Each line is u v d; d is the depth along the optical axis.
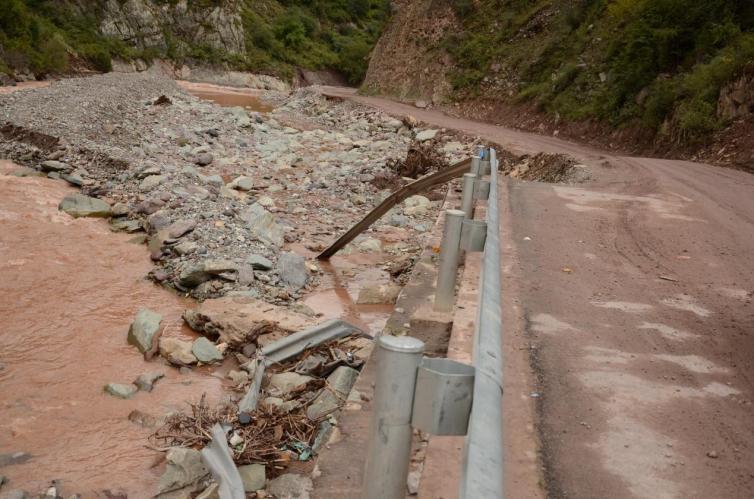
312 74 97.88
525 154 23.55
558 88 33.16
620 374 4.84
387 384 2.07
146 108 31.78
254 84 88.81
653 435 4.00
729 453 3.83
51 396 7.27
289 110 48.53
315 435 6.11
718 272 7.60
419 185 11.42
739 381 4.81
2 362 8.05
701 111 21.91
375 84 55.53
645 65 26.62
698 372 4.94
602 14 34.91
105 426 6.67
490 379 2.11
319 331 8.02
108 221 14.19
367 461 2.19
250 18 97.00
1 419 6.76
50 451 6.21
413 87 48.69
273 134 30.47
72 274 11.12
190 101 40.12
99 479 5.76
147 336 8.58
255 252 12.20
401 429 2.10
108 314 9.67
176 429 6.50
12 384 7.52
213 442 5.95
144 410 7.02
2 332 8.86
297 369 7.41
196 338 8.91
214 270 10.71
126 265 11.77
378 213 11.97
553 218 10.33
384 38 58.50
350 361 7.50
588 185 14.67
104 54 71.12
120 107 29.19
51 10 72.69
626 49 28.08
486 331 2.61
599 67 31.16
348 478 4.21
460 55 44.88
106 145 20.47
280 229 13.68
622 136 26.33
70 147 19.48
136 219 14.21
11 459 6.04
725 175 16.86
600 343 5.40
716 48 24.39
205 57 86.38
